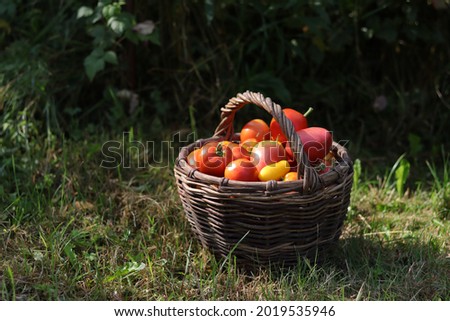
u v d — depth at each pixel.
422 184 2.90
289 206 2.30
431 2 2.91
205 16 3.09
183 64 3.13
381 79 3.25
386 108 3.19
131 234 2.58
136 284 2.38
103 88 3.17
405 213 2.72
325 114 3.22
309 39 3.14
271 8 2.96
